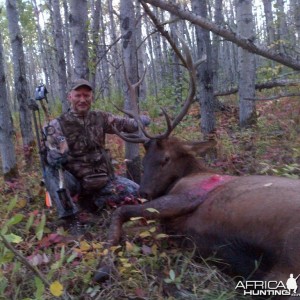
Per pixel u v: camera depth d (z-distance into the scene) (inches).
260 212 77.1
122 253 84.4
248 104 204.1
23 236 95.4
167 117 102.3
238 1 192.1
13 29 197.6
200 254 88.6
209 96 158.7
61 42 280.7
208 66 157.3
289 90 247.8
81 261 83.0
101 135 116.2
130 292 76.6
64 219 104.4
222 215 84.0
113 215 95.0
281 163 136.4
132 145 132.6
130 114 108.7
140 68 421.7
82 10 147.9
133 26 132.1
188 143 105.0
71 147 112.7
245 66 202.5
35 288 76.0
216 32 103.0
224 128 206.2
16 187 132.0
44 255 80.3
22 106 195.9
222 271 84.0
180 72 290.4
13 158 153.0
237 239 80.3
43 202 119.3
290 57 108.0
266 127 185.6
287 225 72.4
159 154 103.0
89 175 113.7
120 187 116.1
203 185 92.7
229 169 136.7
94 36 200.7
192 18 100.2
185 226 92.0
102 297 75.5
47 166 108.7
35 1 555.8
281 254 72.1
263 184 82.7
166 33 102.0
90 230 103.3
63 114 113.4
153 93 486.3
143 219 93.7
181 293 77.4
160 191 102.6
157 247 91.7
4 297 73.9
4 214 106.5
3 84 153.2
